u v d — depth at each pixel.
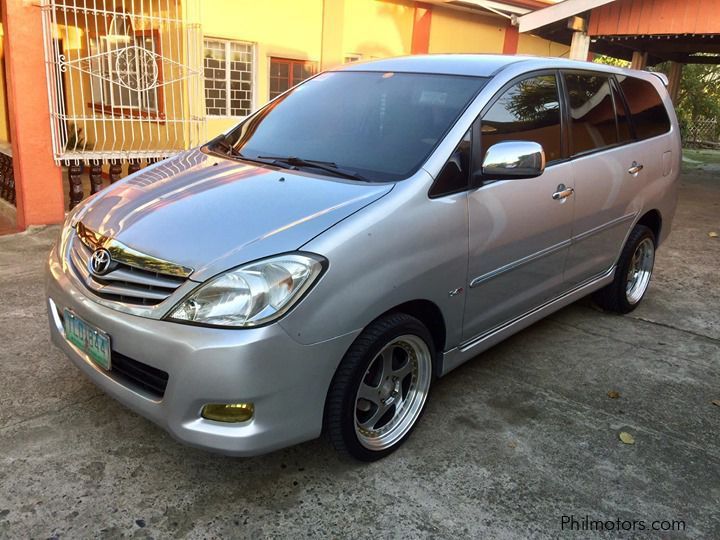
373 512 2.56
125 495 2.60
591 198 3.89
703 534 2.53
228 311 2.28
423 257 2.74
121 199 2.97
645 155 4.50
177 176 3.18
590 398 3.55
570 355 4.09
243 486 2.69
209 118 8.93
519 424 3.24
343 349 2.48
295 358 2.34
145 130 8.65
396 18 10.95
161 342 2.31
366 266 2.50
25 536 2.35
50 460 2.78
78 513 2.48
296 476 2.77
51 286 2.85
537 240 3.48
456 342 3.16
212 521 2.48
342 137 3.28
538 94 3.57
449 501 2.65
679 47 12.45
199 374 2.26
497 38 13.13
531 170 2.94
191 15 7.25
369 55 10.74
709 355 4.18
